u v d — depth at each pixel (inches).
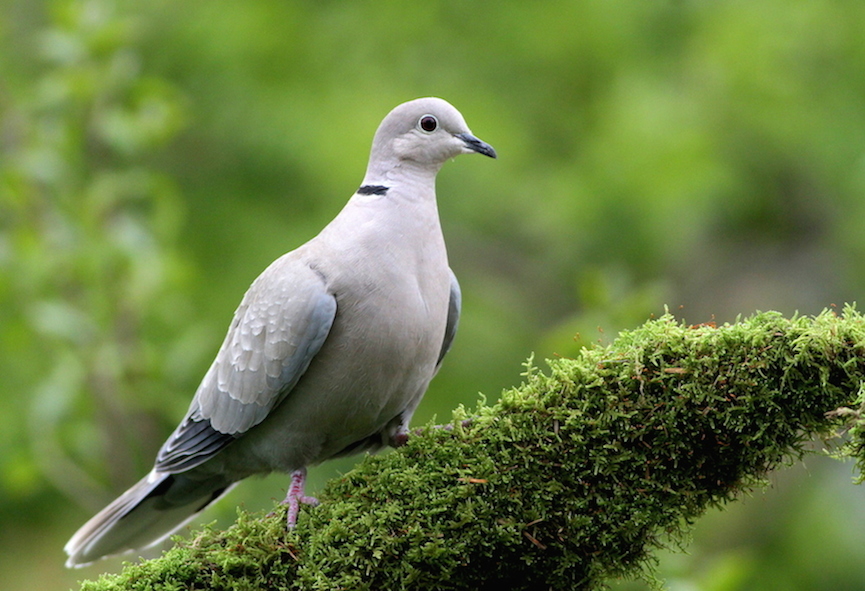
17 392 510.0
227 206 582.2
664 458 227.1
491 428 235.1
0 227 453.1
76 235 418.9
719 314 689.0
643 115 604.7
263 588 232.5
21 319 443.8
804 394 216.8
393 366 269.7
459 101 617.3
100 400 430.6
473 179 606.2
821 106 633.0
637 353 226.8
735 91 623.8
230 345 284.8
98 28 430.6
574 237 617.3
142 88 439.5
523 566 232.7
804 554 561.9
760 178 658.8
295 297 266.5
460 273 660.7
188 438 291.6
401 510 230.2
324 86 609.6
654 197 580.4
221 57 589.3
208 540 238.4
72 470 446.6
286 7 628.1
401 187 285.3
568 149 649.0
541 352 368.2
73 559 302.7
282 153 575.2
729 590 320.2
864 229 613.3
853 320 219.0
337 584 227.1
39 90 432.5
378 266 266.8
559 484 228.1
